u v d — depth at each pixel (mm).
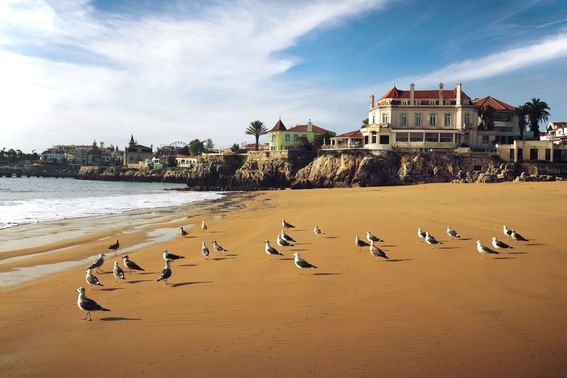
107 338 12625
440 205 47031
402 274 18734
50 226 40844
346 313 13977
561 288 16016
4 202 73438
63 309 15531
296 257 20094
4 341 12617
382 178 109500
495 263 20234
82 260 25203
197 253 26031
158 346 11938
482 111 118062
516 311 13680
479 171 105250
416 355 10867
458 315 13477
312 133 154375
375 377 9867
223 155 144125
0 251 28062
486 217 35781
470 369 10094
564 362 10328
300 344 11719
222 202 71688
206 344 11953
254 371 10336
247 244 28375
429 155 109000
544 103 116438
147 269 22000
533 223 31984
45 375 10469
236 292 16891
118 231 37094
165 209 59219
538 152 107000
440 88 120312
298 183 120812
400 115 117688
